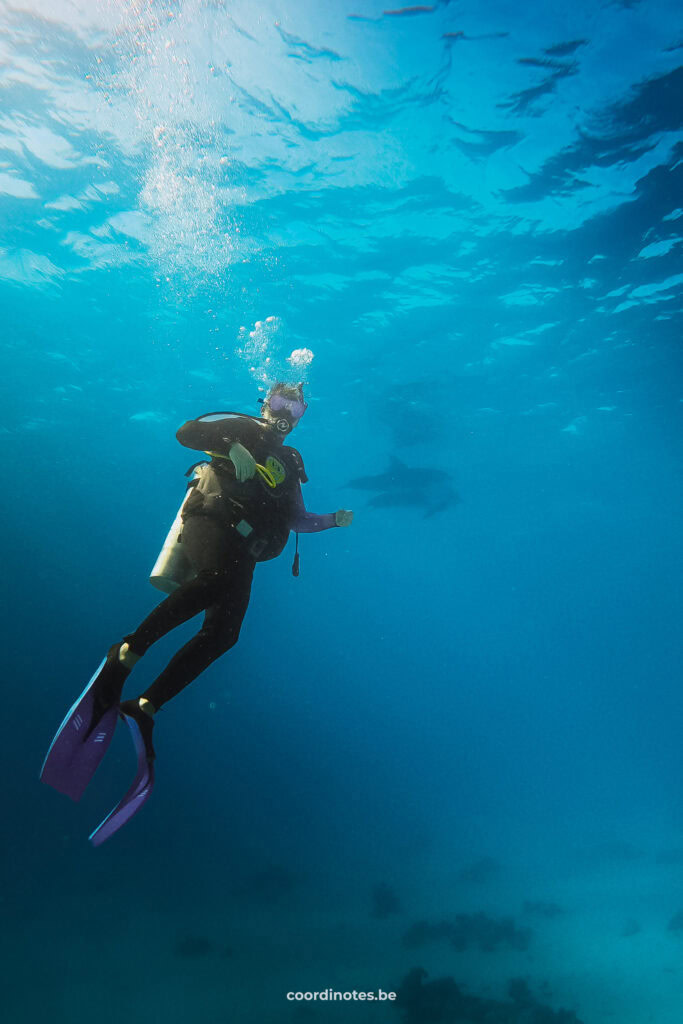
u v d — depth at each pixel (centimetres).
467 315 1827
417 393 2289
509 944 1814
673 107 1162
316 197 1403
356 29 1043
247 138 1251
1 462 3250
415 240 1530
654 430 2589
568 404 2358
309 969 1670
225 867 2928
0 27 1049
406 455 2909
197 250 1588
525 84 1135
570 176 1323
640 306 1752
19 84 1154
